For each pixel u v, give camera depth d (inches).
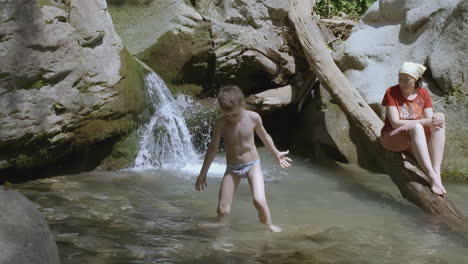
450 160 252.4
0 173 215.0
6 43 198.1
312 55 289.0
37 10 206.5
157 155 264.1
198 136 289.9
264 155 293.3
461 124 255.8
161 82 272.4
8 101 200.7
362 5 406.0
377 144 240.5
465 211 202.8
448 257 149.2
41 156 220.2
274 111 311.0
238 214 185.6
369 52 295.9
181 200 203.2
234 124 173.9
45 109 211.6
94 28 229.6
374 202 211.6
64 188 212.7
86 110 226.2
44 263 102.9
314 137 295.4
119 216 178.4
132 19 294.4
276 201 207.8
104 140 242.4
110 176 236.5
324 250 151.9
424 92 217.8
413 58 279.6
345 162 282.2
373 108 281.1
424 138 205.5
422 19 281.1
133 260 137.9
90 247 146.3
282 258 143.6
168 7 292.0
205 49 289.7
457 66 260.5
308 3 319.3
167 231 164.2
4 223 105.8
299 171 263.9
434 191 202.4
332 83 275.3
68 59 217.8
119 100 237.9
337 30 346.9
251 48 299.1
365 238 164.6
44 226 111.3
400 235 168.9
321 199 213.9
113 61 237.5
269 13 307.7
